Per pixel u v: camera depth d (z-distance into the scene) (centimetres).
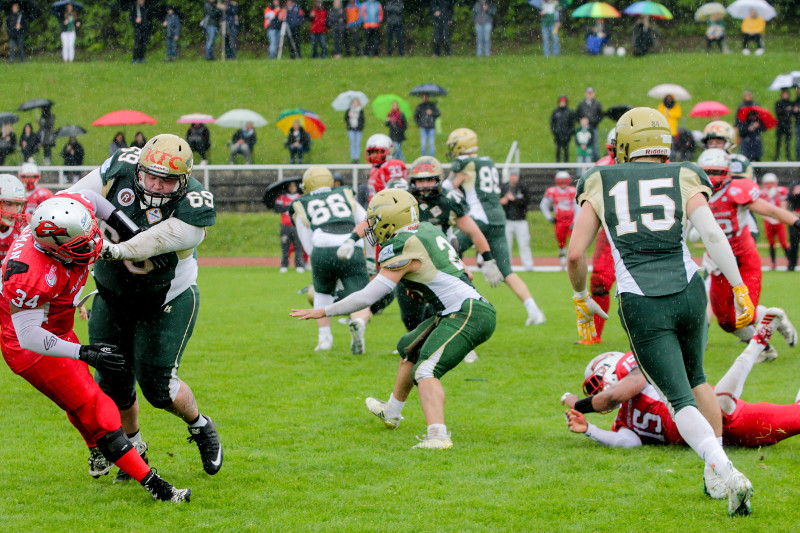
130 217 1148
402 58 8750
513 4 9681
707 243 1110
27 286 1011
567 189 4419
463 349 1384
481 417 1555
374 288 1373
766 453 1291
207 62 8969
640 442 1370
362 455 1320
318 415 1584
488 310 1403
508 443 1385
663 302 1074
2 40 9806
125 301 1171
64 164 6353
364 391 1786
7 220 1938
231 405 1661
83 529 1015
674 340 1084
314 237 2225
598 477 1195
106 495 1143
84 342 2428
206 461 1193
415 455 1316
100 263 1165
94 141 7681
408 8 9888
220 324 2745
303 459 1300
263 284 3944
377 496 1124
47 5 10019
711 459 1034
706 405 1120
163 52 9856
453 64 8631
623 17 9681
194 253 1226
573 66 8488
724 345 2270
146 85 8619
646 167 1138
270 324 2748
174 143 1123
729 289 2023
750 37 8562
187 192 1155
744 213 2008
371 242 1437
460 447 1360
